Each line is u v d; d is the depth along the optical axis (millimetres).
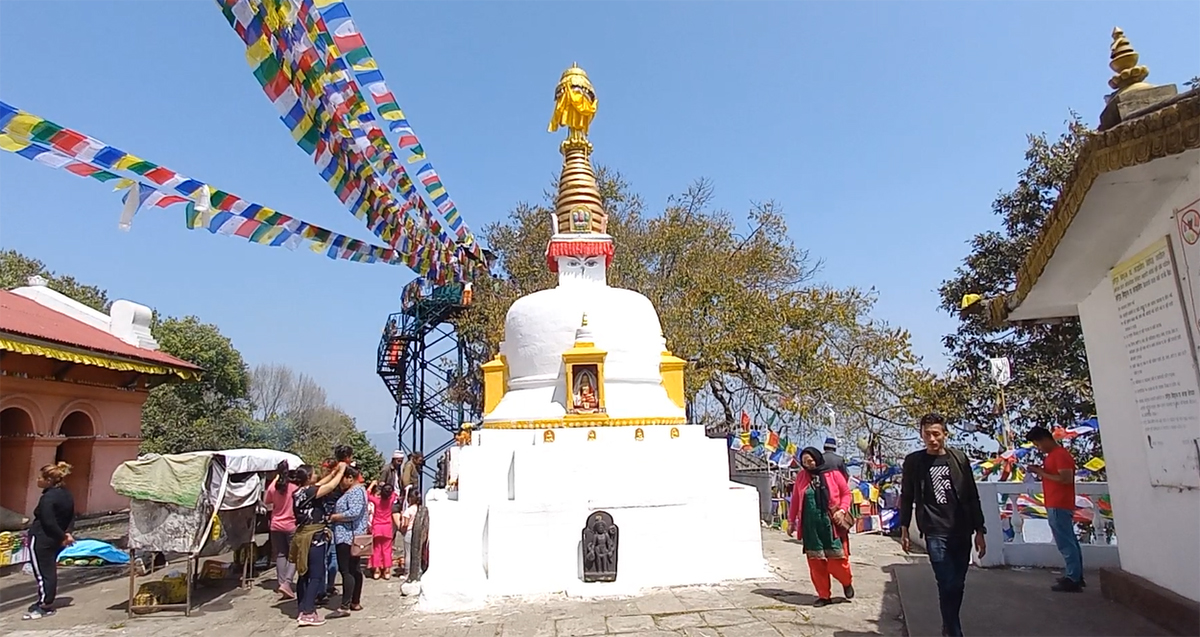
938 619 7844
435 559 10461
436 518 10594
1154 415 7137
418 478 16266
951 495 6957
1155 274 6832
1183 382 6516
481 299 27969
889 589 9781
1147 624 7160
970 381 21438
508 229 30172
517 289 26922
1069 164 19719
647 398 12766
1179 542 6844
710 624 8336
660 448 11352
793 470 18250
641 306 13711
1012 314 9453
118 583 12312
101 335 19156
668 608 9156
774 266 26656
